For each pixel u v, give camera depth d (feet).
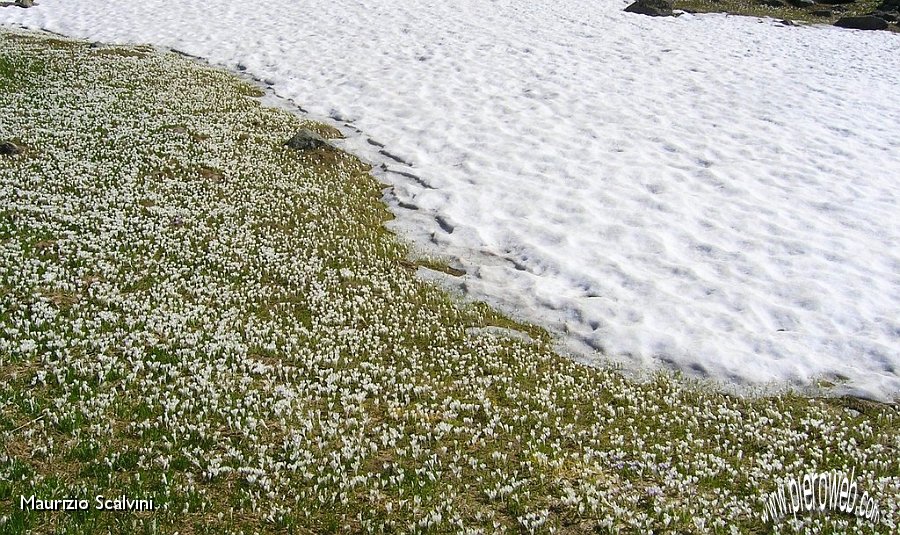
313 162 78.18
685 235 63.72
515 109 97.25
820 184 75.00
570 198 71.05
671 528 31.76
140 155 73.20
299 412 37.96
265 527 30.25
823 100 101.81
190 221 60.75
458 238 63.21
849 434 39.68
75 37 125.90
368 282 54.70
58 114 82.94
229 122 87.25
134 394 37.96
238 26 136.67
